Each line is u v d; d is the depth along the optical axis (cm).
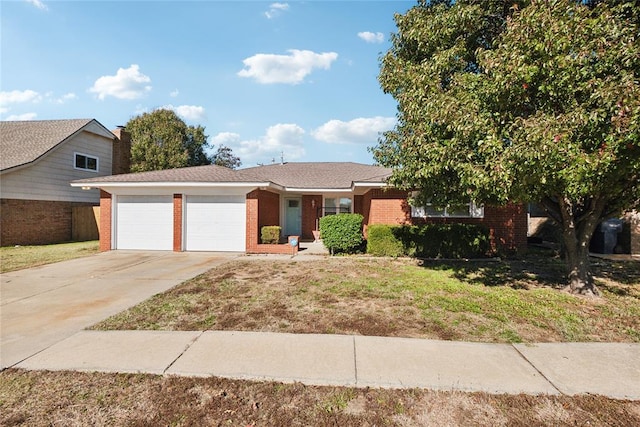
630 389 290
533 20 423
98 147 1859
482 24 629
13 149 1538
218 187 1201
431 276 778
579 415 256
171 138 2728
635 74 403
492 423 247
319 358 347
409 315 492
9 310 521
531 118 422
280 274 800
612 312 508
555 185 479
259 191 1241
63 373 320
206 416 256
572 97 430
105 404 271
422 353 359
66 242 1573
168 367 329
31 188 1478
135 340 397
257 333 418
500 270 855
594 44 407
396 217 1189
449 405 268
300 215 1675
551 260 1026
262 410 263
